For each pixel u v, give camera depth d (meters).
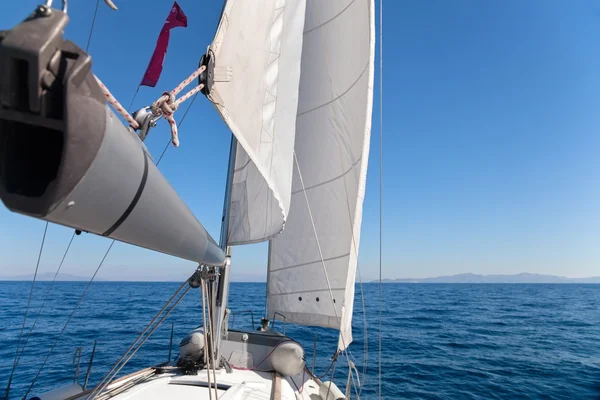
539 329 19.45
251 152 1.86
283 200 2.10
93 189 0.69
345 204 4.90
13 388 7.86
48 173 0.65
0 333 14.30
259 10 1.92
